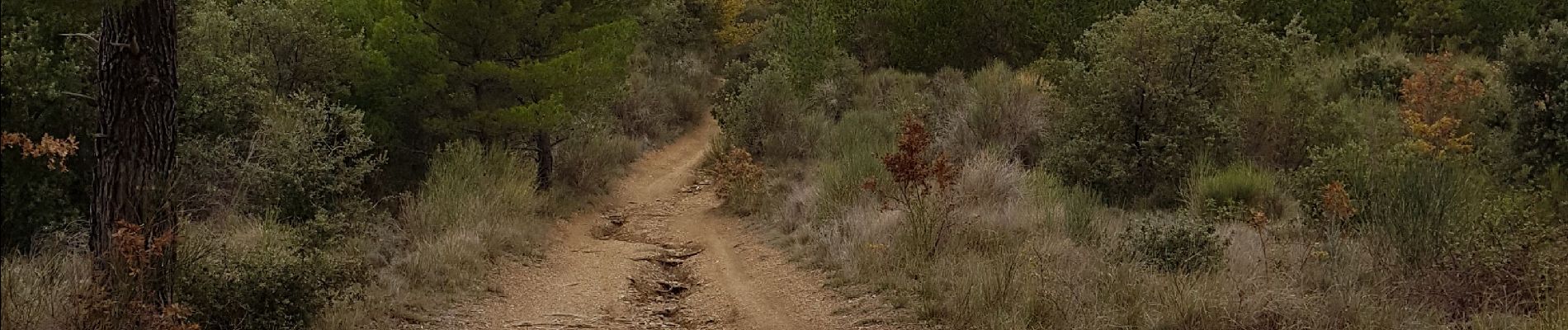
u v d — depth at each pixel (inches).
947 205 347.6
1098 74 440.5
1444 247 250.7
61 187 362.3
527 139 517.0
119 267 208.4
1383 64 577.6
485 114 469.7
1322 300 229.9
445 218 391.2
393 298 287.1
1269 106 462.6
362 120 464.4
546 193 488.1
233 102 395.2
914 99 641.6
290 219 376.2
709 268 364.5
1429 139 401.1
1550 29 362.6
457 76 470.6
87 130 361.4
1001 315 243.1
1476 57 629.6
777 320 276.8
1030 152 511.5
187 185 350.6
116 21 211.2
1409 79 511.8
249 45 446.9
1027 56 753.0
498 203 423.2
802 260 350.3
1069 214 356.8
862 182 418.3
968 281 275.1
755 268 355.3
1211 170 417.7
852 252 332.8
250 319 237.5
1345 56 657.0
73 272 253.3
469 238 359.6
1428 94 472.4
